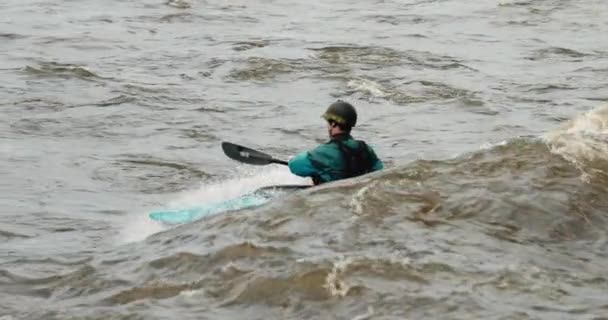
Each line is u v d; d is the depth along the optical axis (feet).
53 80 184.24
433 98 176.76
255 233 77.56
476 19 272.51
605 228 79.61
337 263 70.79
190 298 69.72
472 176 85.87
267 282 69.72
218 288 70.54
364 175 87.56
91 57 211.82
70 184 121.80
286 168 129.49
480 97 175.94
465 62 210.38
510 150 90.22
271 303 67.67
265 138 150.92
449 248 74.02
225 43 229.86
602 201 82.79
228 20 268.21
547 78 193.57
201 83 187.73
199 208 98.43
